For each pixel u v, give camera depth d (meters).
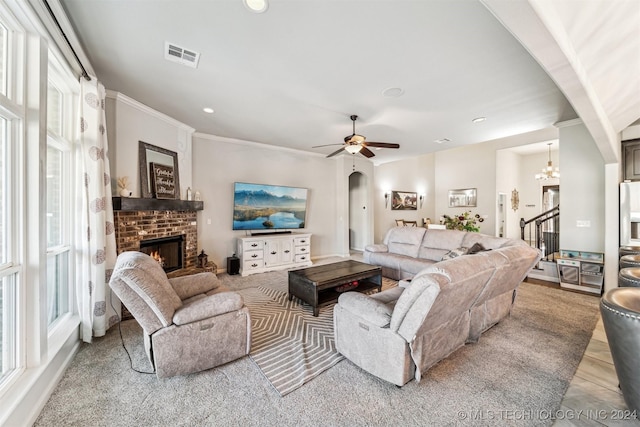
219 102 3.31
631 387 1.42
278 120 3.96
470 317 2.29
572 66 1.69
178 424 1.49
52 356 1.77
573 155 4.05
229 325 2.05
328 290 3.44
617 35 1.63
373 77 2.67
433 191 9.73
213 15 1.84
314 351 2.25
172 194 3.89
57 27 1.84
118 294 1.73
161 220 3.66
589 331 2.60
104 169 2.66
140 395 1.71
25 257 1.65
